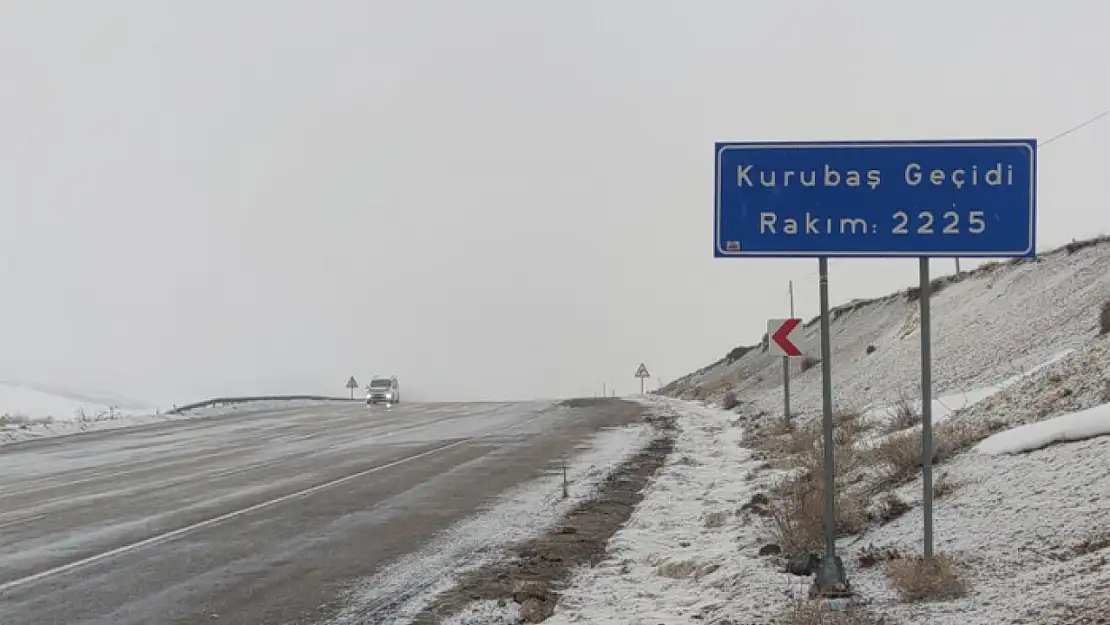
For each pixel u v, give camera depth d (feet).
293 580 33.73
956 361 72.79
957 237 27.35
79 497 55.62
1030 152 27.25
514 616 28.55
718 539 37.22
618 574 33.14
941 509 31.99
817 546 31.76
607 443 84.79
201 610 29.78
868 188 27.89
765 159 28.37
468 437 94.68
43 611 29.78
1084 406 38.19
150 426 126.41
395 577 34.12
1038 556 24.90
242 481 62.28
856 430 60.44
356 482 60.90
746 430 83.20
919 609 23.62
